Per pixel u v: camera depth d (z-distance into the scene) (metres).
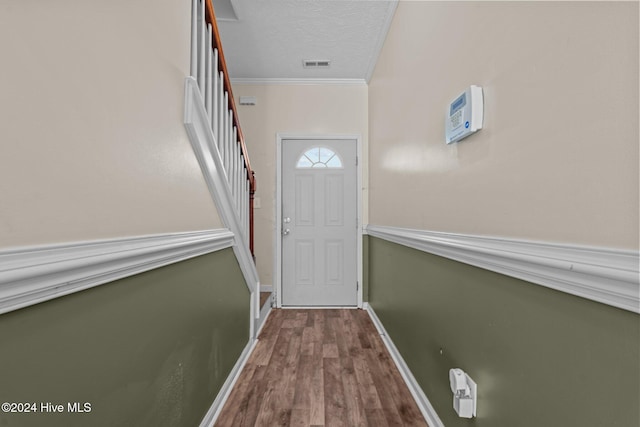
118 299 0.86
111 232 0.84
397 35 2.29
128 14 0.93
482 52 1.10
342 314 3.30
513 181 0.92
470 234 1.18
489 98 1.06
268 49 2.94
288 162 3.58
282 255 3.56
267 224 3.54
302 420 1.58
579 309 0.69
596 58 0.65
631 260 0.56
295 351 2.37
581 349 0.68
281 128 3.56
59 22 0.67
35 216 0.61
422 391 1.69
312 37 2.76
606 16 0.62
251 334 2.40
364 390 1.84
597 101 0.64
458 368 1.28
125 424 0.88
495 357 1.02
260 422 1.56
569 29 0.72
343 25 2.59
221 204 1.67
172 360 1.16
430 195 1.61
